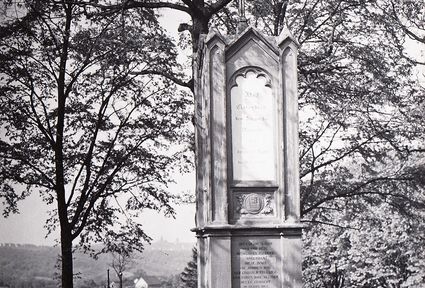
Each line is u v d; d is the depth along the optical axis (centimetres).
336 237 4631
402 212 2419
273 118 1417
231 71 1416
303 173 2503
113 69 2195
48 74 2233
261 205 1396
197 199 1561
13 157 2211
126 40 2134
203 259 1502
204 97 1453
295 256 1373
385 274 4375
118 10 2092
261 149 1407
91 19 2181
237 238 1373
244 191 1398
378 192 2389
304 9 2417
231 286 1351
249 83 1420
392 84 2309
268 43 1427
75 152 2311
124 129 2341
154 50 2167
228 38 1426
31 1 2136
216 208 1373
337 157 2470
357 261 4453
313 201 2459
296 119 1422
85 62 2158
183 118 2369
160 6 2084
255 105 1416
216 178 1380
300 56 2302
